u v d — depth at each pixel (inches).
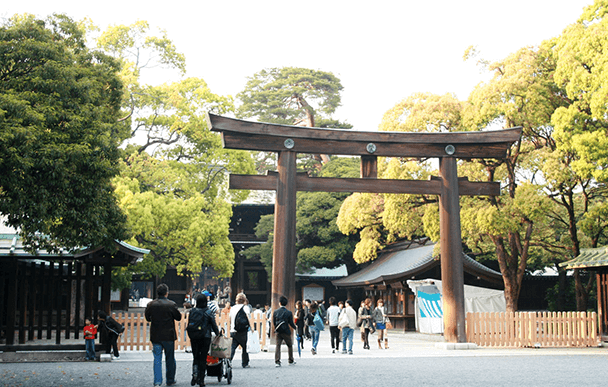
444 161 829.8
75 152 521.3
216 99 1749.5
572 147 917.8
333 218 1811.0
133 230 1353.3
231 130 772.0
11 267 683.4
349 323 746.8
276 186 791.1
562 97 1037.2
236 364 615.2
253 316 792.9
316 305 753.0
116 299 1711.4
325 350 823.1
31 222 526.6
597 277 891.4
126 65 1744.6
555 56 987.9
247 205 2187.5
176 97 1701.5
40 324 766.5
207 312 435.8
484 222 1000.2
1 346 664.4
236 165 1761.8
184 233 1457.9
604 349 808.9
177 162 1744.6
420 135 822.5
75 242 596.7
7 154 471.2
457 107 1061.1
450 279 806.5
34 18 620.1
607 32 877.2
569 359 669.3
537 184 995.9
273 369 563.2
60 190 532.1
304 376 503.8
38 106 532.1
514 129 839.1
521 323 829.8
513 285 1111.0
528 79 1000.2
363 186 809.5
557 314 848.9
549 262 1494.8
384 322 856.9
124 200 1352.1
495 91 992.9
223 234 1583.4
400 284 1362.0
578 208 1330.0
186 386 439.5
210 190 1790.1
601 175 875.4
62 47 609.3
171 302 444.5
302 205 1866.4
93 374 518.0
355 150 812.0
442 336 1169.4
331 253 1812.3
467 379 481.1
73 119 551.2
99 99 738.8
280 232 775.7
